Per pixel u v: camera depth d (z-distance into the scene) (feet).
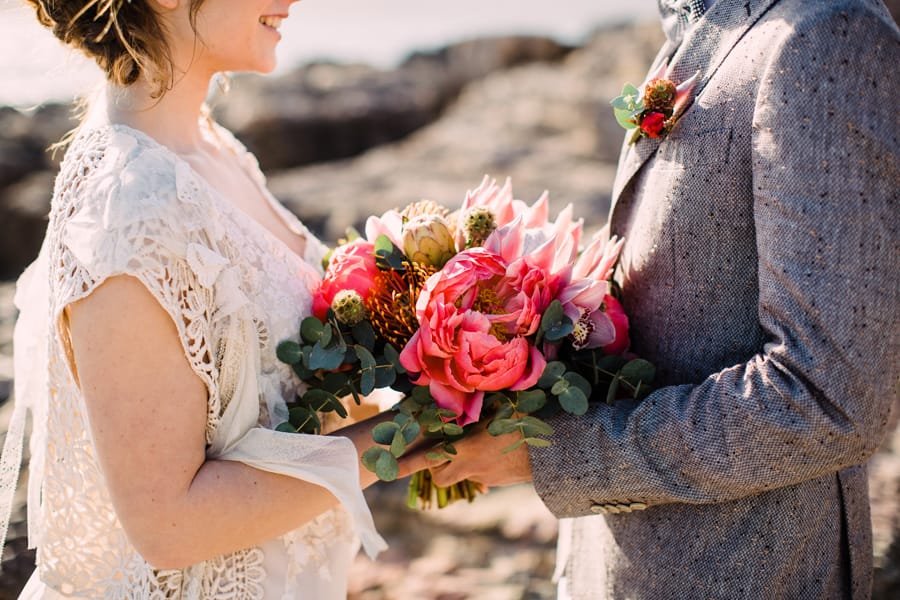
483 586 9.43
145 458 4.52
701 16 5.04
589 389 5.03
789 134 4.36
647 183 5.12
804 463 4.53
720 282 4.86
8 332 15.08
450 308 4.75
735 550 4.93
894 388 4.51
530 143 28.58
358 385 5.27
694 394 4.74
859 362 4.35
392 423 4.88
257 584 5.12
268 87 34.81
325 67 38.01
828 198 4.32
